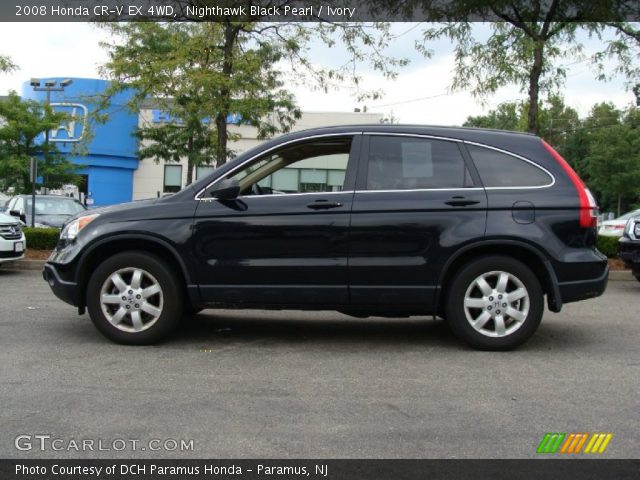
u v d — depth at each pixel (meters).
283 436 3.62
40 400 4.20
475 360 5.32
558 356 5.48
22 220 14.41
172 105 16.28
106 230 5.62
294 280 5.53
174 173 33.84
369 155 5.66
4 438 3.57
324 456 3.36
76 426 3.75
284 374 4.88
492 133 5.75
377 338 6.19
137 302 5.64
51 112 24.64
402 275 5.47
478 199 5.48
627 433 3.70
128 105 15.77
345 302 5.54
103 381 4.64
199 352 5.55
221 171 5.72
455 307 5.54
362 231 5.46
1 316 7.10
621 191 50.38
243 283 5.56
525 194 5.50
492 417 3.95
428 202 5.47
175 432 3.67
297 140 5.73
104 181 32.53
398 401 4.25
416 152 5.67
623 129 50.50
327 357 5.42
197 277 5.58
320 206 5.50
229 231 5.55
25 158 23.73
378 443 3.53
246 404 4.16
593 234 5.55
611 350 5.72
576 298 5.48
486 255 5.55
